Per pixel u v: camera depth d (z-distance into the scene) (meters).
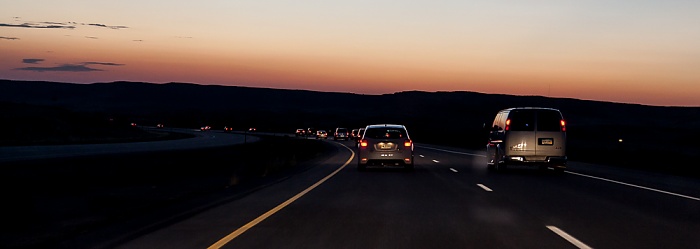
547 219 12.26
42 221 12.36
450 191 17.81
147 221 12.08
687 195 16.66
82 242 9.82
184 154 44.06
